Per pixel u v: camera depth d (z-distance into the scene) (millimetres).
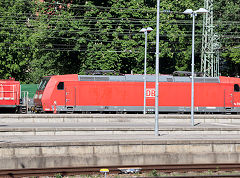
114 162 34375
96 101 66375
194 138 40344
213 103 69188
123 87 67375
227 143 36719
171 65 95500
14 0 92188
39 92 66625
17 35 90000
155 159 35125
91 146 34156
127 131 43688
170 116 60219
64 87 65250
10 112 67438
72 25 81312
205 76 73438
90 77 66562
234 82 69812
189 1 92688
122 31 84188
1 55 87688
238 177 28453
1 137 39844
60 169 31000
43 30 82875
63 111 65438
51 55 90000
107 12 86062
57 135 41969
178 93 68625
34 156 32844
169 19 88188
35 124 53625
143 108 67938
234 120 61844
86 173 30750
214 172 32000
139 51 84688
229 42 95188
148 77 68438
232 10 96188
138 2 86188
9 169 30344
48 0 86812
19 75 94312
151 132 44312
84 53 83562
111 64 82250
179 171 31875
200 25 94125
